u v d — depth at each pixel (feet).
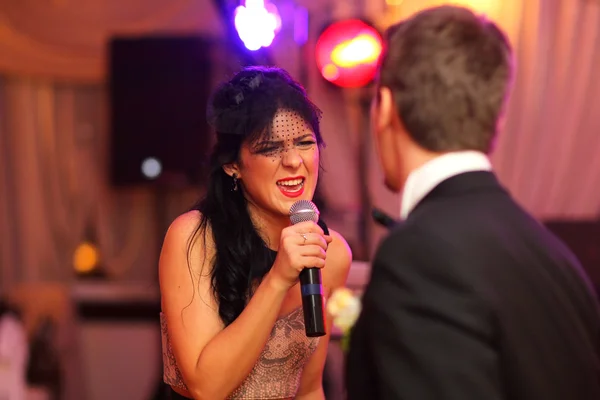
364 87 13.21
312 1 15.56
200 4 16.52
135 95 15.89
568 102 15.94
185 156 15.75
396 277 3.92
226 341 5.33
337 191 16.01
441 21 4.15
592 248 13.05
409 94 4.13
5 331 14.21
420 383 3.68
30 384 14.97
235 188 5.96
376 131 4.46
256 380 6.06
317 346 6.40
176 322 5.73
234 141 5.78
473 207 4.09
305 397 6.58
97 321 16.92
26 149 17.04
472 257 3.89
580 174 15.98
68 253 17.22
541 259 4.07
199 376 5.39
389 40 4.34
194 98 15.76
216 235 5.87
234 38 12.04
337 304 7.13
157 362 16.80
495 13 15.70
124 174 15.90
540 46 15.90
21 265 17.12
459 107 4.08
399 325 3.80
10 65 16.65
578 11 15.83
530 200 16.10
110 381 16.88
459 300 3.79
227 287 5.80
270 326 5.35
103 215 17.19
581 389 3.93
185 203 17.04
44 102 17.04
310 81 15.70
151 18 16.57
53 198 17.15
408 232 4.02
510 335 3.80
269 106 5.62
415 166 4.27
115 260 17.17
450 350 3.70
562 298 4.01
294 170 5.62
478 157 4.25
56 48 16.66
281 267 5.26
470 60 4.07
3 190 17.01
